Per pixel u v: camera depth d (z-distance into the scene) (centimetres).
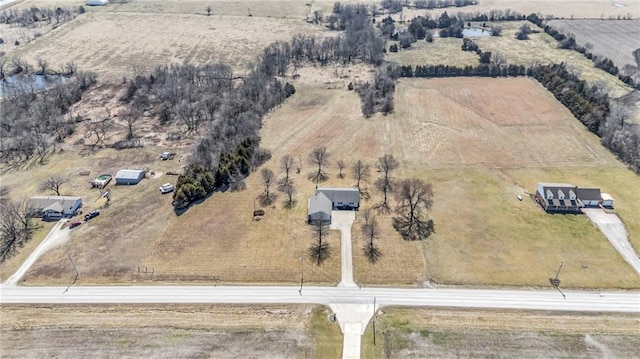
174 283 9006
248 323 8125
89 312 8388
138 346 7669
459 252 9688
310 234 10262
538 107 16212
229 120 14350
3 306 8531
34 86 18250
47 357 7506
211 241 10062
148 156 13538
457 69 19200
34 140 14025
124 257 9644
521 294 8656
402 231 10300
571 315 8212
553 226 10381
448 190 11662
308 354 7556
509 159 13062
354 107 16400
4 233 10362
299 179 12256
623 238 10019
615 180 12012
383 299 8606
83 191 11881
